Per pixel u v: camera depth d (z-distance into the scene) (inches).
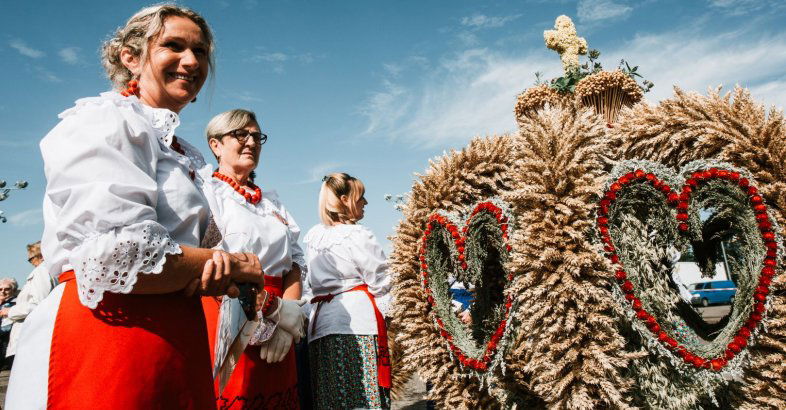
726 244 81.0
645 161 75.7
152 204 46.7
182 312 48.9
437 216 98.7
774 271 69.1
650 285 76.3
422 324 101.4
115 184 43.0
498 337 86.4
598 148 78.5
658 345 72.3
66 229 42.0
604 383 71.2
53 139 44.4
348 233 121.8
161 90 57.9
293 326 92.6
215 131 106.7
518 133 87.2
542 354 78.3
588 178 76.5
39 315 45.5
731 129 74.9
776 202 70.4
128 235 41.7
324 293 125.0
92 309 43.9
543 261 75.8
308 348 130.6
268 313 88.5
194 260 46.8
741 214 72.5
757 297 69.9
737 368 71.1
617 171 75.7
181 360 47.5
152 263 43.0
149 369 44.7
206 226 56.2
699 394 75.3
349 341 116.5
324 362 119.3
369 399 114.3
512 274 83.1
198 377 49.3
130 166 44.9
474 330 101.7
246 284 52.7
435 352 98.6
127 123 46.5
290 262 104.0
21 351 44.5
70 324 43.7
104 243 40.7
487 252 97.4
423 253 101.0
